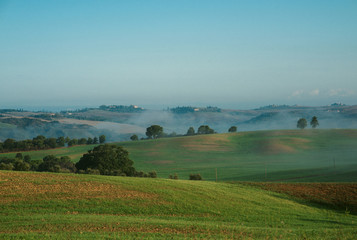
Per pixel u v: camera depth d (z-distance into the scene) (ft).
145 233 74.90
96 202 108.47
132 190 126.31
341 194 147.02
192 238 71.92
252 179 285.43
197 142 552.00
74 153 481.87
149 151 487.61
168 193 125.59
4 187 116.57
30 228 75.87
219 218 102.12
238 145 530.68
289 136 580.30
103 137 638.12
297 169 329.52
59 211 97.71
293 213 115.44
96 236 69.21
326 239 75.46
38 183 125.80
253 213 111.04
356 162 363.76
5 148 493.36
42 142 525.34
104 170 235.81
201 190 136.87
